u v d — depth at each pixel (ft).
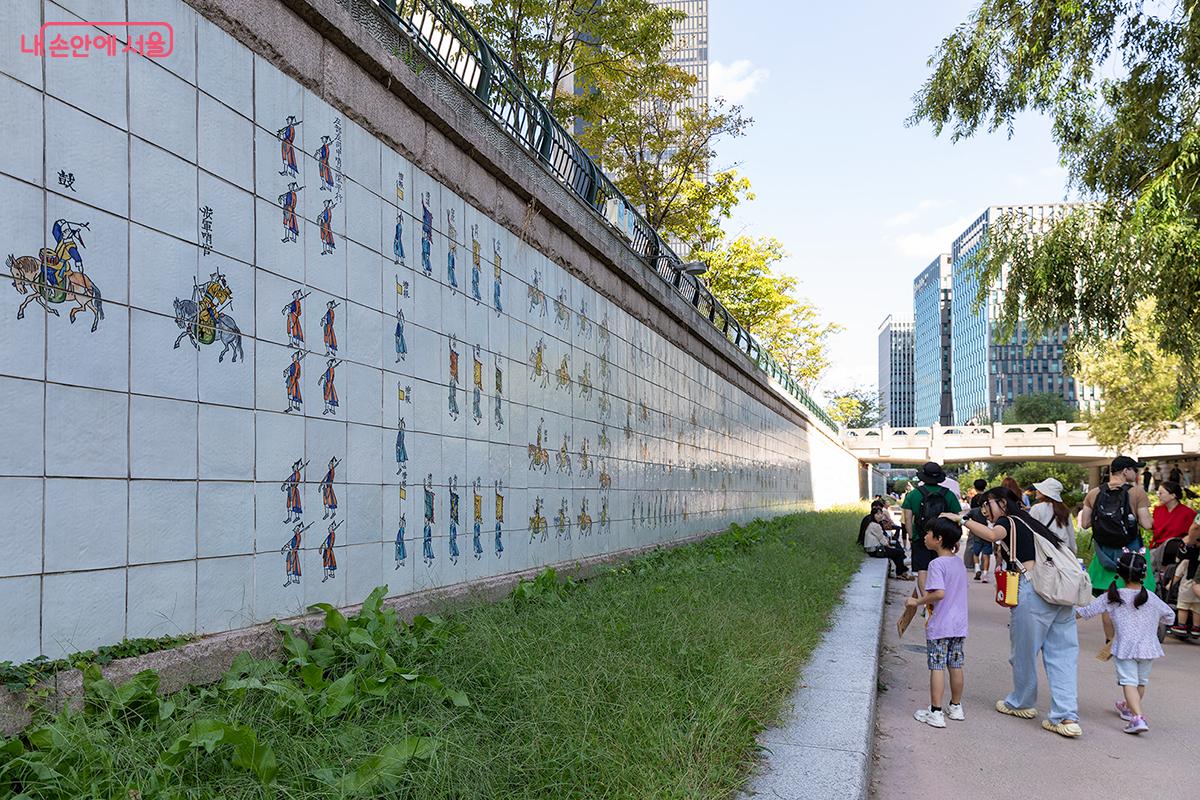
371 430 17.84
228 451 13.89
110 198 11.91
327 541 16.28
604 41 65.98
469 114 22.98
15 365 10.50
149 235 12.54
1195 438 143.64
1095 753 18.49
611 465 34.32
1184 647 32.22
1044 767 17.47
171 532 12.71
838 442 153.79
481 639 16.11
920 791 16.01
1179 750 18.78
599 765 11.80
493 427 23.73
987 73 41.78
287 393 15.35
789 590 29.40
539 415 27.12
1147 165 40.98
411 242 19.81
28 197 10.74
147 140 12.57
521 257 26.18
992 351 403.54
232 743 9.72
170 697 11.60
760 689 17.10
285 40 15.72
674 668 17.13
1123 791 16.07
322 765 10.38
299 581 15.47
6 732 9.89
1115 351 95.25
